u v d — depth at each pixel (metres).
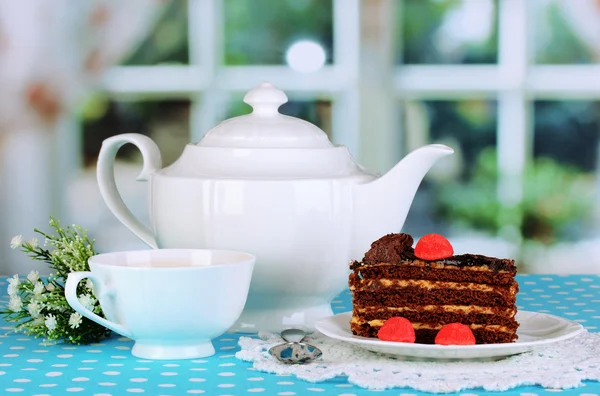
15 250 2.78
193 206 1.04
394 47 2.73
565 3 2.73
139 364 0.95
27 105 2.77
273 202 1.02
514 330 0.99
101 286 0.96
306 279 1.05
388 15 2.72
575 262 2.79
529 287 1.24
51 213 2.79
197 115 2.75
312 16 2.72
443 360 0.95
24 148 2.78
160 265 1.01
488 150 2.77
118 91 2.76
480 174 2.78
